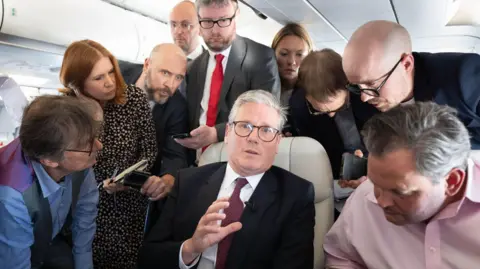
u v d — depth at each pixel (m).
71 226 1.63
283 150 1.68
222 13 1.97
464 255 1.13
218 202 1.28
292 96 2.02
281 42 2.51
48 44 2.74
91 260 1.67
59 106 1.26
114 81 1.77
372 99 1.49
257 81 2.06
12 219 1.25
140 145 1.94
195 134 1.76
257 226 1.45
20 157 1.31
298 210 1.48
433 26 4.77
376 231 1.30
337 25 4.76
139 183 1.67
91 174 1.62
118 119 1.84
